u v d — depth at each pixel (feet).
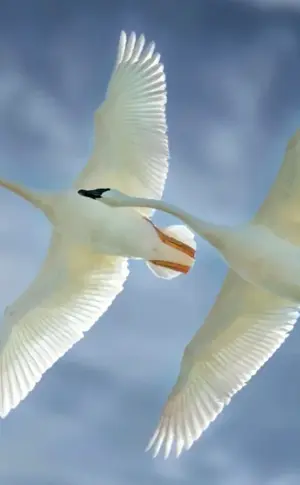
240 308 53.01
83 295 58.95
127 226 55.88
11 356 57.93
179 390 54.49
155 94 58.80
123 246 55.98
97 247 56.49
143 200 54.19
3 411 57.47
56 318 58.59
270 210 49.88
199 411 53.98
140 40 59.11
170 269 56.08
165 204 53.21
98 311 59.11
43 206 57.36
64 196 57.06
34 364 58.18
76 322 58.85
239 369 53.42
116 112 58.59
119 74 58.85
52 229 57.72
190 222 51.49
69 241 57.31
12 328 58.03
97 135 58.39
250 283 52.44
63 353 58.54
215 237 50.42
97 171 58.23
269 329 53.01
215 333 53.57
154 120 58.75
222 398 53.57
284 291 49.70
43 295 58.29
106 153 58.39
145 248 55.83
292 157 48.16
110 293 59.26
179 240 55.93
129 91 58.80
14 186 57.93
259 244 49.57
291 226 49.78
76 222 56.44
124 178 58.59
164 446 54.70
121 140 58.54
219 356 53.78
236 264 50.08
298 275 49.26
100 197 55.88
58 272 58.34
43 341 58.44
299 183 48.57
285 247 49.52
